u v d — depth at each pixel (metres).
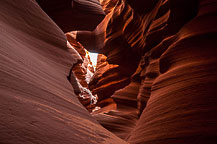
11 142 0.78
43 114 1.39
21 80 1.81
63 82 3.48
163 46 8.49
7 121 0.93
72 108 2.31
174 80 6.02
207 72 5.15
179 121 4.85
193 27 6.33
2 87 1.37
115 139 2.06
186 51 6.23
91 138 1.56
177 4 7.34
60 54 5.18
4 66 1.78
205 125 4.30
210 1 6.21
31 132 1.00
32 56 3.35
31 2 5.31
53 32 5.52
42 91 2.04
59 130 1.29
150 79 10.44
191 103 4.87
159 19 9.74
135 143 5.84
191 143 4.30
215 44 5.61
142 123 6.39
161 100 6.01
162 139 4.95
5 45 2.38
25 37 4.14
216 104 4.43
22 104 1.29
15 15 4.32
